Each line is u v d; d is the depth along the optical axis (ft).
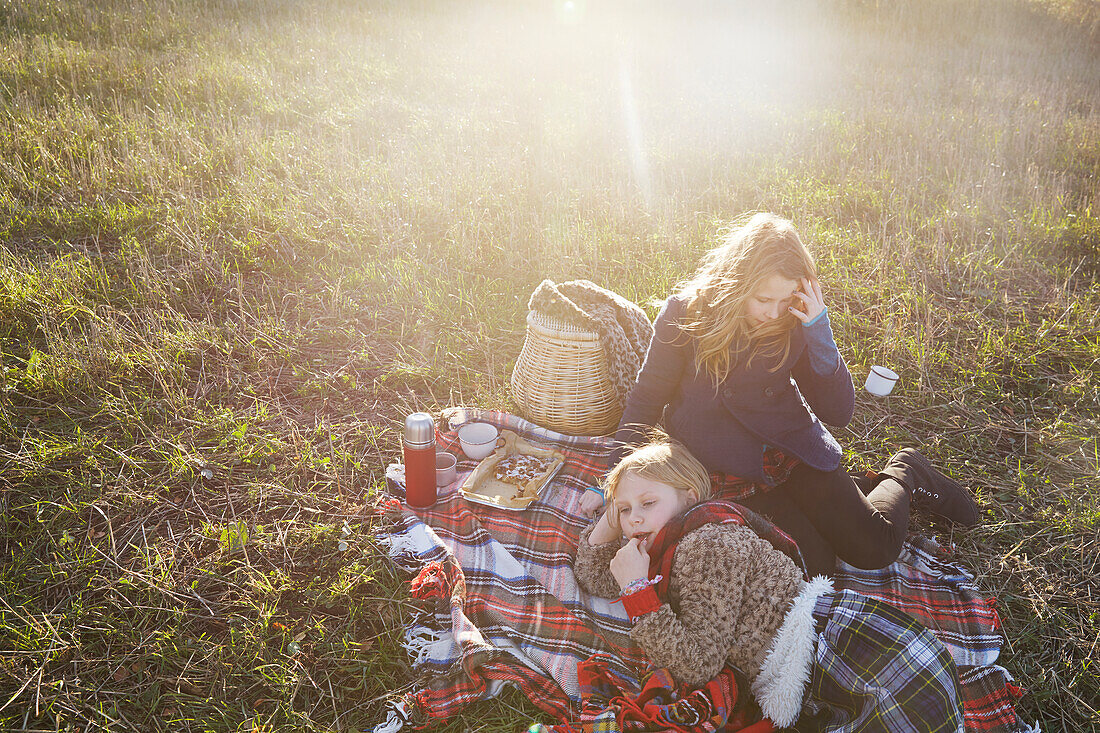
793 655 8.11
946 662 8.11
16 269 17.06
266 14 43.16
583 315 13.56
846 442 13.87
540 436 13.64
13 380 13.92
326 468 12.82
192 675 9.36
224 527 11.47
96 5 39.91
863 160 26.63
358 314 17.43
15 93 27.86
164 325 16.21
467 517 11.59
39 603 10.08
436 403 14.82
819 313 9.59
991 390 15.37
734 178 25.20
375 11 47.26
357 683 9.41
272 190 22.15
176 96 28.81
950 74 39.96
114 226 19.88
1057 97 36.22
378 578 10.79
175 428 13.43
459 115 30.35
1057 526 11.91
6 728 8.61
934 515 12.23
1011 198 23.94
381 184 23.11
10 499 11.75
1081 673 9.66
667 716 8.27
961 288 19.15
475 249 19.81
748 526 9.14
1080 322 17.53
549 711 8.95
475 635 9.36
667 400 10.99
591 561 10.40
